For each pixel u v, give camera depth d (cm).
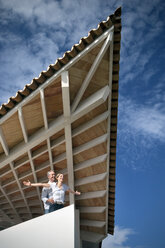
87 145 966
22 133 897
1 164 958
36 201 1298
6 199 1342
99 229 1366
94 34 675
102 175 1062
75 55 696
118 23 665
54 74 721
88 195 1172
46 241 594
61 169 1083
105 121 911
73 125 922
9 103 743
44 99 775
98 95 779
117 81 793
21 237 618
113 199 1194
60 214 612
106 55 715
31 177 1127
